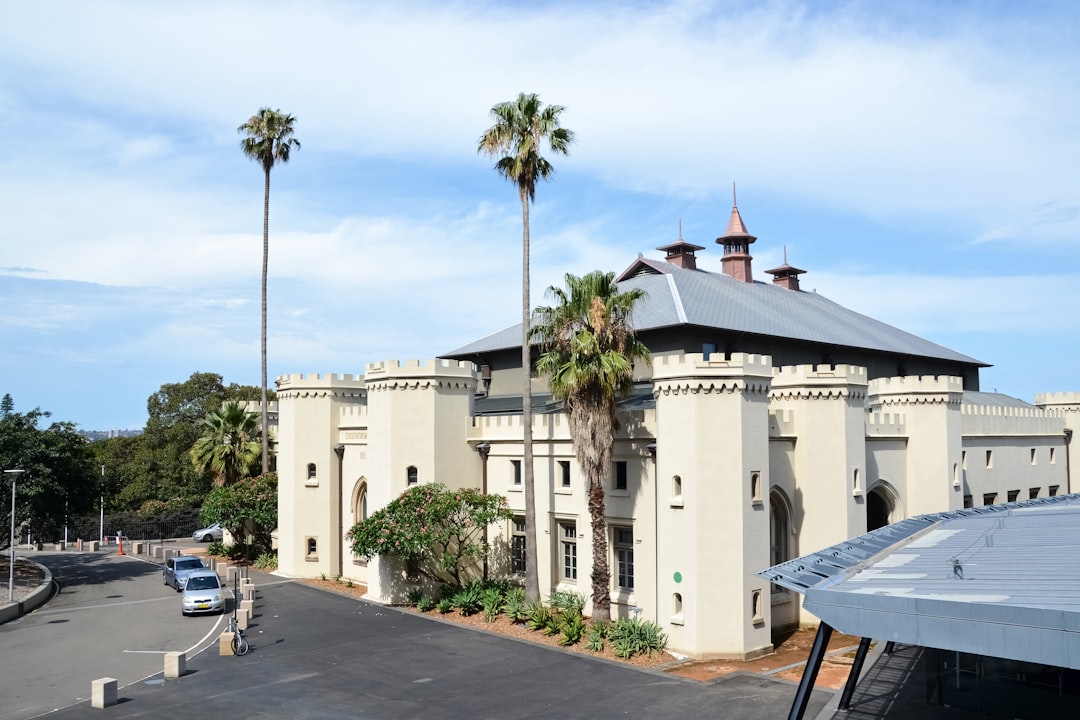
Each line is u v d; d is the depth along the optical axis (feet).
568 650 88.17
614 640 88.12
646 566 95.81
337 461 134.41
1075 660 37.50
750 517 89.20
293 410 135.54
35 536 192.85
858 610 44.98
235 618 98.32
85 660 85.81
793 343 137.49
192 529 214.90
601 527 93.20
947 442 119.14
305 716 67.46
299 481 135.03
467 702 70.85
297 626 99.71
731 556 87.51
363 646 89.97
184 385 269.23
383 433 114.42
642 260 156.46
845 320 164.25
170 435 249.14
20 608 110.32
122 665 83.51
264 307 160.35
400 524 102.37
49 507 126.82
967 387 178.50
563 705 69.97
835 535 101.30
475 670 80.74
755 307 146.20
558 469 106.42
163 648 90.38
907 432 121.39
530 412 100.68
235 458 162.81
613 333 92.53
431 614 105.40
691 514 88.38
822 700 70.85
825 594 46.26
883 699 70.90
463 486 115.03
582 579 102.73
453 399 115.24
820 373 103.14
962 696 68.85
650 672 80.38
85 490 136.77
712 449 88.69
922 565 56.75
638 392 121.80
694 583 87.30
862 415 106.01
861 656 67.77
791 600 100.83
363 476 127.85
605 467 93.30
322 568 132.87
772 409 104.37
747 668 82.33
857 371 104.99
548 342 96.22
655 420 95.66
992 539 65.87
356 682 76.74
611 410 92.94
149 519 212.43
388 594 112.27
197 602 106.83
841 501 101.60
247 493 143.23
